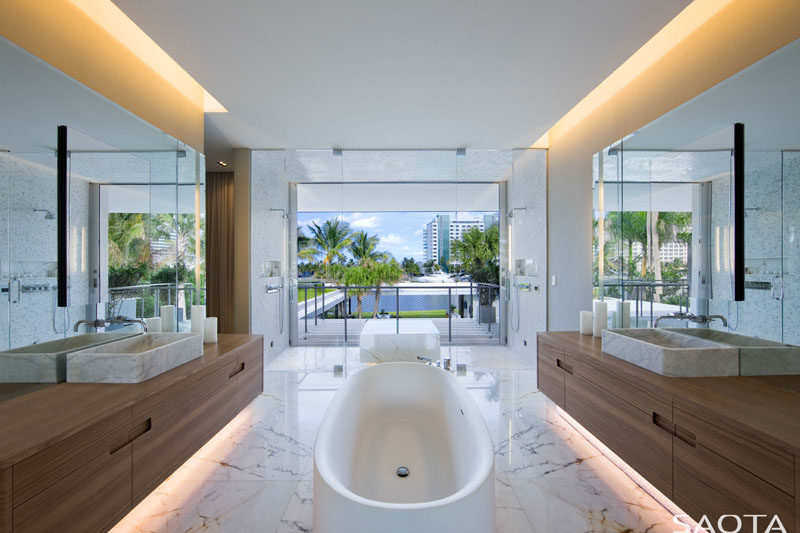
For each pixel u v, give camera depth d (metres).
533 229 4.20
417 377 2.89
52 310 1.91
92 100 2.15
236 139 3.80
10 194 1.69
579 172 3.47
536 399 3.23
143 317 2.57
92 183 2.15
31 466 1.12
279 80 2.57
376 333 4.27
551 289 4.05
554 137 3.99
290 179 4.17
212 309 4.96
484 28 2.02
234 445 2.44
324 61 2.34
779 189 1.68
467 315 4.30
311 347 4.26
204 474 2.10
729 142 1.94
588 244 3.35
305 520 1.72
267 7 1.83
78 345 2.06
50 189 1.89
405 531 1.14
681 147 2.26
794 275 1.63
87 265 2.13
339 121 3.30
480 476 1.32
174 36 2.07
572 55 2.29
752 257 1.83
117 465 1.45
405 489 1.87
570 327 3.65
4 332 1.67
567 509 1.80
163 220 2.77
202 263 3.23
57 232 1.93
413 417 2.74
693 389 1.60
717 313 2.05
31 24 1.79
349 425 2.12
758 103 1.78
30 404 1.48
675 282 2.33
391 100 2.88
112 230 2.31
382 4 1.83
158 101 2.72
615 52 2.26
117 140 2.33
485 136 3.68
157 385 1.72
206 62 2.34
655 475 1.68
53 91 1.91
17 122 1.72
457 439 2.09
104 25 2.24
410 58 2.31
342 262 4.25
